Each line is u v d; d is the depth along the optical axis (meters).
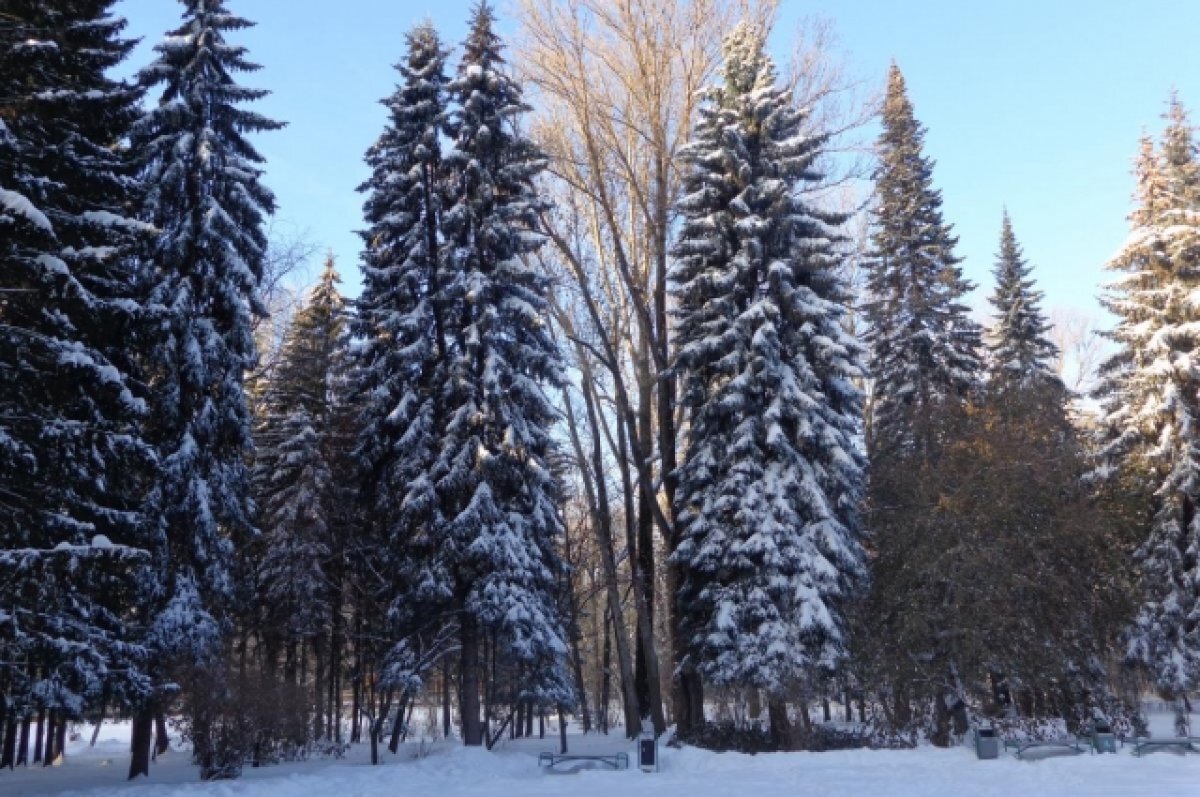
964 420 23.80
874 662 21.66
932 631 21.41
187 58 20.70
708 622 21.31
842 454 20.92
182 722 19.39
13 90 15.35
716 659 20.39
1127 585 25.48
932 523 21.89
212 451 19.81
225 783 15.88
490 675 25.98
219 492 19.58
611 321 28.56
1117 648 26.67
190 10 21.05
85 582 15.00
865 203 29.09
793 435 21.84
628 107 27.12
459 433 20.81
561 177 26.69
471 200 22.05
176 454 18.59
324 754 23.39
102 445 15.74
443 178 22.84
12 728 22.95
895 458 24.47
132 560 14.91
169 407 18.83
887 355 30.97
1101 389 31.78
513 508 21.66
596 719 47.78
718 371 22.39
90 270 16.66
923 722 21.66
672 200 27.00
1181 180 30.30
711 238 23.16
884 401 31.06
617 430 28.91
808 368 21.62
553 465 31.89
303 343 30.19
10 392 14.60
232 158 20.89
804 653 19.94
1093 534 22.84
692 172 25.38
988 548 21.30
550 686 23.08
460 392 20.95
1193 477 26.69
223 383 19.88
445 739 29.72
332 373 28.91
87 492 16.19
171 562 18.55
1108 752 18.92
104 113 16.72
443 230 21.67
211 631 18.41
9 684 14.72
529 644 19.92
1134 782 14.85
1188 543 27.36
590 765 19.05
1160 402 27.61
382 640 24.12
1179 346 28.38
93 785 17.61
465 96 22.89
